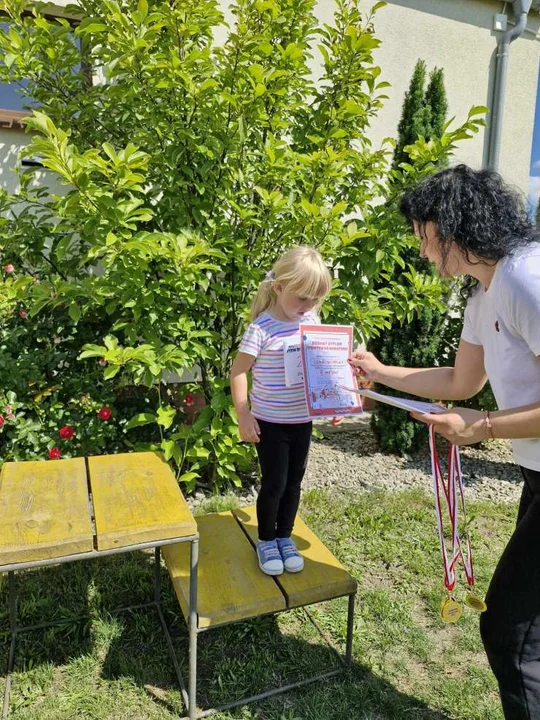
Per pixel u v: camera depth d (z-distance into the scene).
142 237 2.54
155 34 2.59
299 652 2.07
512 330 1.33
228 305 3.17
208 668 1.99
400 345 4.13
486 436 1.34
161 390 3.61
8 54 2.86
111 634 2.12
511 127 5.94
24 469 2.00
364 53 3.02
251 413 1.99
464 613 2.34
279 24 3.08
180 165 2.96
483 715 1.82
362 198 3.18
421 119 4.10
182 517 1.62
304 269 1.83
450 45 5.37
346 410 1.88
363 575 2.58
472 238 1.31
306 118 3.36
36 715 1.75
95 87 3.16
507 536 3.02
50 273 3.28
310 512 3.14
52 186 3.94
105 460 2.13
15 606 2.09
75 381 3.15
